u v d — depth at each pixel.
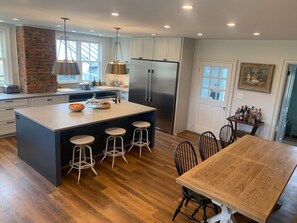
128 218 2.76
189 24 3.40
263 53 4.91
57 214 2.76
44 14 3.35
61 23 4.33
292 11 2.21
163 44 5.80
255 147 3.22
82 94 6.17
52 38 5.62
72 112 4.06
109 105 4.59
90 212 2.82
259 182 2.22
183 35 5.11
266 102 4.99
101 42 7.35
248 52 5.11
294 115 6.50
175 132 6.01
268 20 2.71
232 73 5.39
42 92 5.68
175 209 2.98
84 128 4.08
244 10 2.30
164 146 5.14
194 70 6.01
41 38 5.42
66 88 6.57
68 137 3.87
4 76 5.50
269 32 3.68
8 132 5.00
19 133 3.96
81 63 7.00
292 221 2.95
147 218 2.78
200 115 6.10
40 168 3.58
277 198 1.97
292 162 2.78
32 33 5.25
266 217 1.70
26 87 5.42
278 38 4.43
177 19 3.06
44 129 3.32
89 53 7.18
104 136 4.46
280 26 3.07
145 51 6.22
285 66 4.67
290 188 3.70
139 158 4.44
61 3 2.54
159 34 5.28
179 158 2.85
